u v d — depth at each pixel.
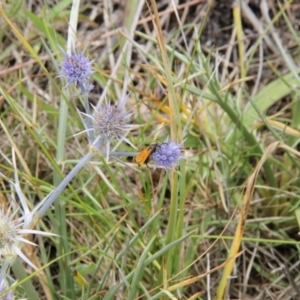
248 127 0.91
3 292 0.62
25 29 1.00
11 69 0.93
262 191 0.88
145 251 0.70
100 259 0.76
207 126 0.91
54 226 0.77
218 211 0.86
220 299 0.73
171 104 0.72
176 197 0.72
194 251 0.82
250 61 0.98
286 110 0.97
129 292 0.70
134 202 0.84
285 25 1.05
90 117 0.64
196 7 1.06
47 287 0.78
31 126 0.77
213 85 0.86
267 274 0.85
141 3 1.00
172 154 0.65
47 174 0.90
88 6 1.05
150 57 0.86
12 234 0.62
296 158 0.89
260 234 0.87
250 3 1.06
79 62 0.64
